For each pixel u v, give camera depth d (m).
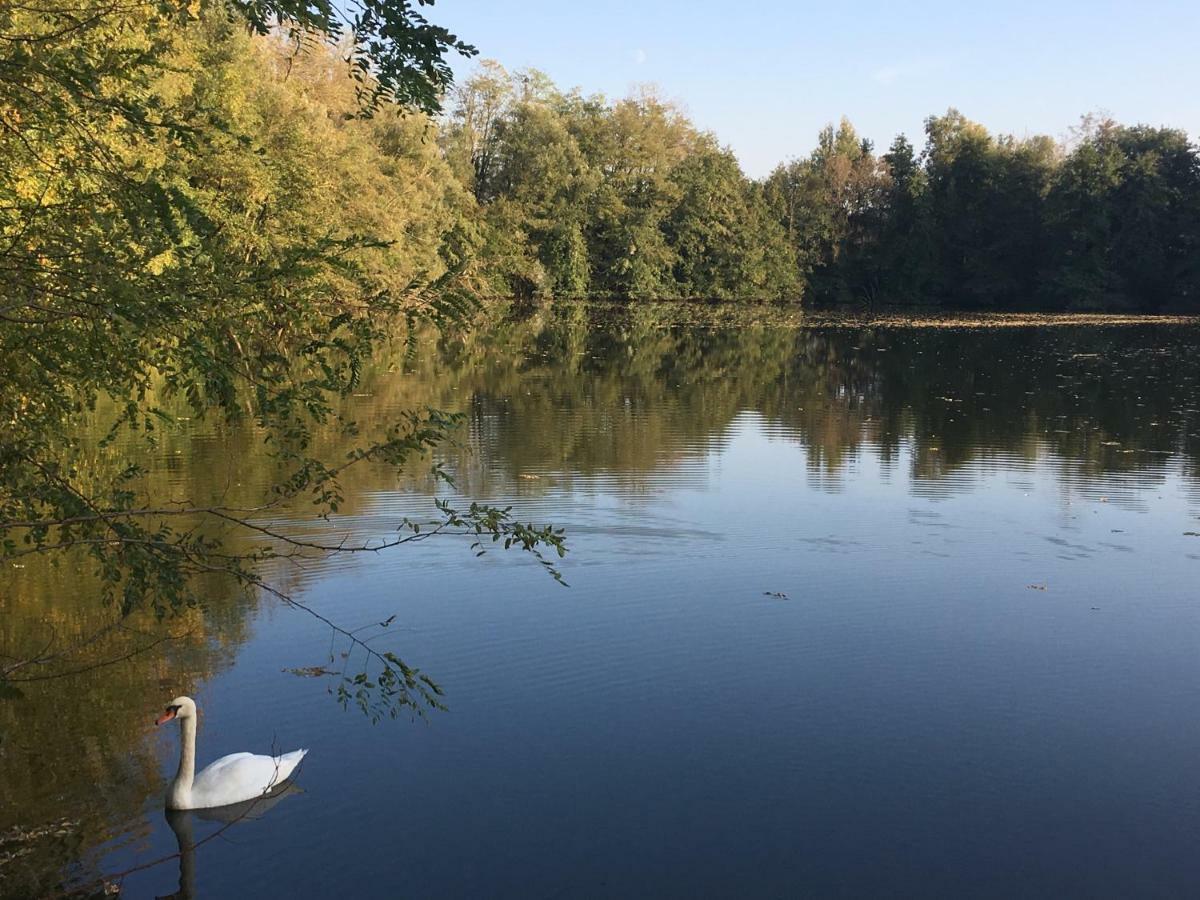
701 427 23.30
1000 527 15.02
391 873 6.55
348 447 19.19
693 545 13.78
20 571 11.67
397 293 5.43
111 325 4.97
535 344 43.41
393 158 47.59
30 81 4.91
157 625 10.38
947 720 8.82
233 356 5.21
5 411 5.57
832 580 12.47
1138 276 71.62
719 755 8.13
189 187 14.09
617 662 9.88
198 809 7.19
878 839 7.05
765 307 75.38
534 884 6.48
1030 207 76.25
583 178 70.19
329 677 9.34
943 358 39.78
